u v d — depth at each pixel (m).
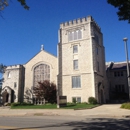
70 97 38.56
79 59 39.53
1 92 45.00
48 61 43.78
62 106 29.94
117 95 43.47
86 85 37.47
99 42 44.16
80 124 13.01
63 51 41.62
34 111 25.69
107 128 11.11
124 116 18.36
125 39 29.52
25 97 44.38
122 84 45.31
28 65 46.12
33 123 13.84
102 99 38.91
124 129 10.70
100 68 41.56
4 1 8.88
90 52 38.66
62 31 42.88
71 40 41.47
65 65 40.62
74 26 41.69
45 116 20.39
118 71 46.50
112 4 10.65
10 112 26.08
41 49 45.44
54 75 42.31
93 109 26.23
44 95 39.34
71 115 20.81
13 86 45.41
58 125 12.57
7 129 11.05
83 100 37.12
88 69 38.03
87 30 40.19
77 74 38.88
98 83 38.47
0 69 43.66
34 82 44.44
